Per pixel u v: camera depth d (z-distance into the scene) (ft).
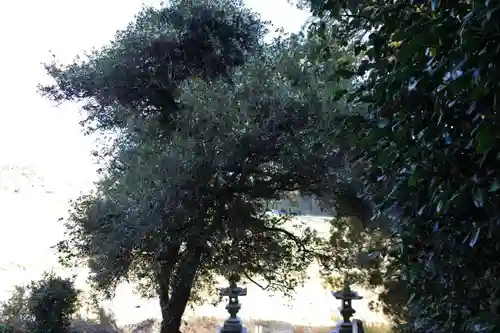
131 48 10.70
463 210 3.38
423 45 3.20
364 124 4.88
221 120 9.16
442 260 3.89
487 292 3.70
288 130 9.07
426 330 4.70
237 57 11.21
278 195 10.43
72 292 11.70
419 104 3.67
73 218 12.09
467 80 2.82
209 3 11.14
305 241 11.16
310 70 9.14
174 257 10.41
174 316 10.85
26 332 11.14
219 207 9.73
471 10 2.89
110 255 9.75
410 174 4.02
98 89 11.41
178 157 9.27
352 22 4.91
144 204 9.14
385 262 9.91
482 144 2.77
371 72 4.51
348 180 9.07
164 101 11.36
